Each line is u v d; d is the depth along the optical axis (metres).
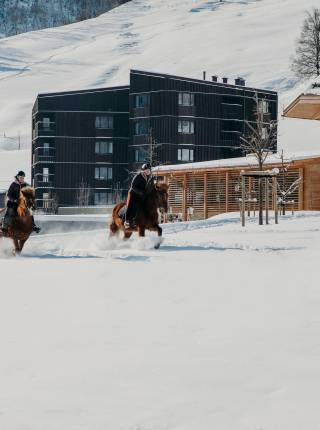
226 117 97.12
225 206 57.41
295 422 4.27
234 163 56.03
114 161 101.00
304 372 5.48
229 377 5.42
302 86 27.03
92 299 10.12
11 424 4.41
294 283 11.23
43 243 24.94
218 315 8.50
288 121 144.88
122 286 11.57
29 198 19.03
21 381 5.54
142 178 20.72
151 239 20.39
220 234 27.47
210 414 4.50
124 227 20.84
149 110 96.00
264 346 6.54
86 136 101.25
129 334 7.41
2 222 18.94
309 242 22.19
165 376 5.54
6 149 194.38
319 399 4.74
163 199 20.70
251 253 17.92
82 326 7.94
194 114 96.06
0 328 7.89
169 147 95.19
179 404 4.75
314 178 50.69
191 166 58.69
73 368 5.92
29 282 12.33
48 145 105.38
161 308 9.17
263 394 4.92
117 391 5.15
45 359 6.29
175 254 18.19
